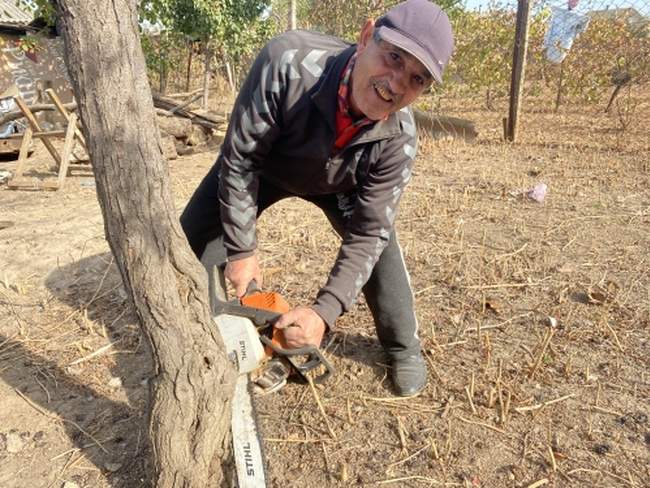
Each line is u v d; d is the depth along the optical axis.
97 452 2.00
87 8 1.22
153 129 1.38
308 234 4.12
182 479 1.62
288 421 2.16
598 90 10.59
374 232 1.83
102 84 1.27
